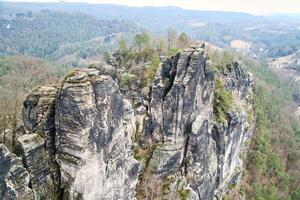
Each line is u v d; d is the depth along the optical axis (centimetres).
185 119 5512
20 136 3656
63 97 3381
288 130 13038
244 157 9125
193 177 5534
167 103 5425
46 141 3544
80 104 3334
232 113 6712
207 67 5812
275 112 13812
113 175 3925
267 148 10356
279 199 9094
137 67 6825
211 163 6131
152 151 5450
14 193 3056
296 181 10150
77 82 3384
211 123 6206
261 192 8575
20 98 5859
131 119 5016
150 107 5591
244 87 10406
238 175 7900
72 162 3478
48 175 3484
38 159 3403
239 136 7556
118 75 6341
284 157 11425
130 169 4375
